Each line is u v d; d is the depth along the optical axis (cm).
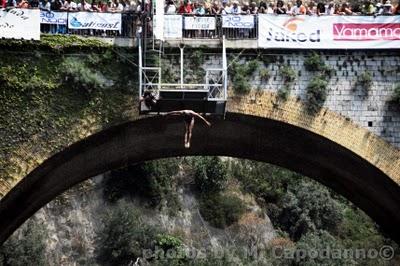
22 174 2919
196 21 3070
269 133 3300
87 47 3008
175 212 7200
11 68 2956
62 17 3020
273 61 3080
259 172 7681
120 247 6756
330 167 3522
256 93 3055
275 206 7475
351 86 3083
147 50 3017
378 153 3058
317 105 3061
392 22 3103
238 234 7188
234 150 3672
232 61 3058
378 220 3850
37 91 2961
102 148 3262
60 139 2953
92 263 6762
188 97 2897
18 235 6619
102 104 2991
